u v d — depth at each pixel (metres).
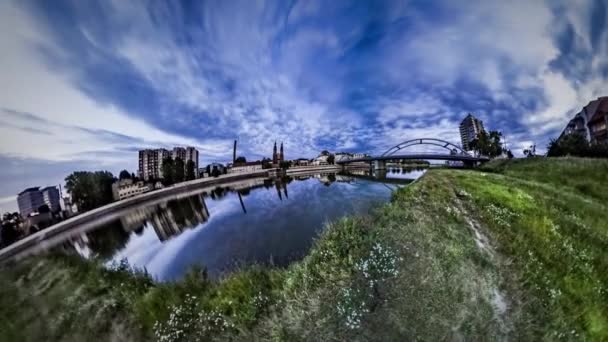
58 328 5.85
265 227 17.34
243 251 13.25
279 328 4.81
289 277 6.91
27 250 14.59
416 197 13.34
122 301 6.94
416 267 5.95
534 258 6.12
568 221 8.77
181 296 7.00
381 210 11.54
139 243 16.73
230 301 6.04
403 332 4.18
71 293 7.44
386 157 82.56
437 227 8.45
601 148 26.25
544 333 3.99
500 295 4.93
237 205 27.14
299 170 82.88
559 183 17.58
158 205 29.00
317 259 7.50
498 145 57.66
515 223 8.38
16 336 5.66
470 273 5.62
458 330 4.11
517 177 20.64
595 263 6.23
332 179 48.91
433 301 4.77
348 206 20.30
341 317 4.68
